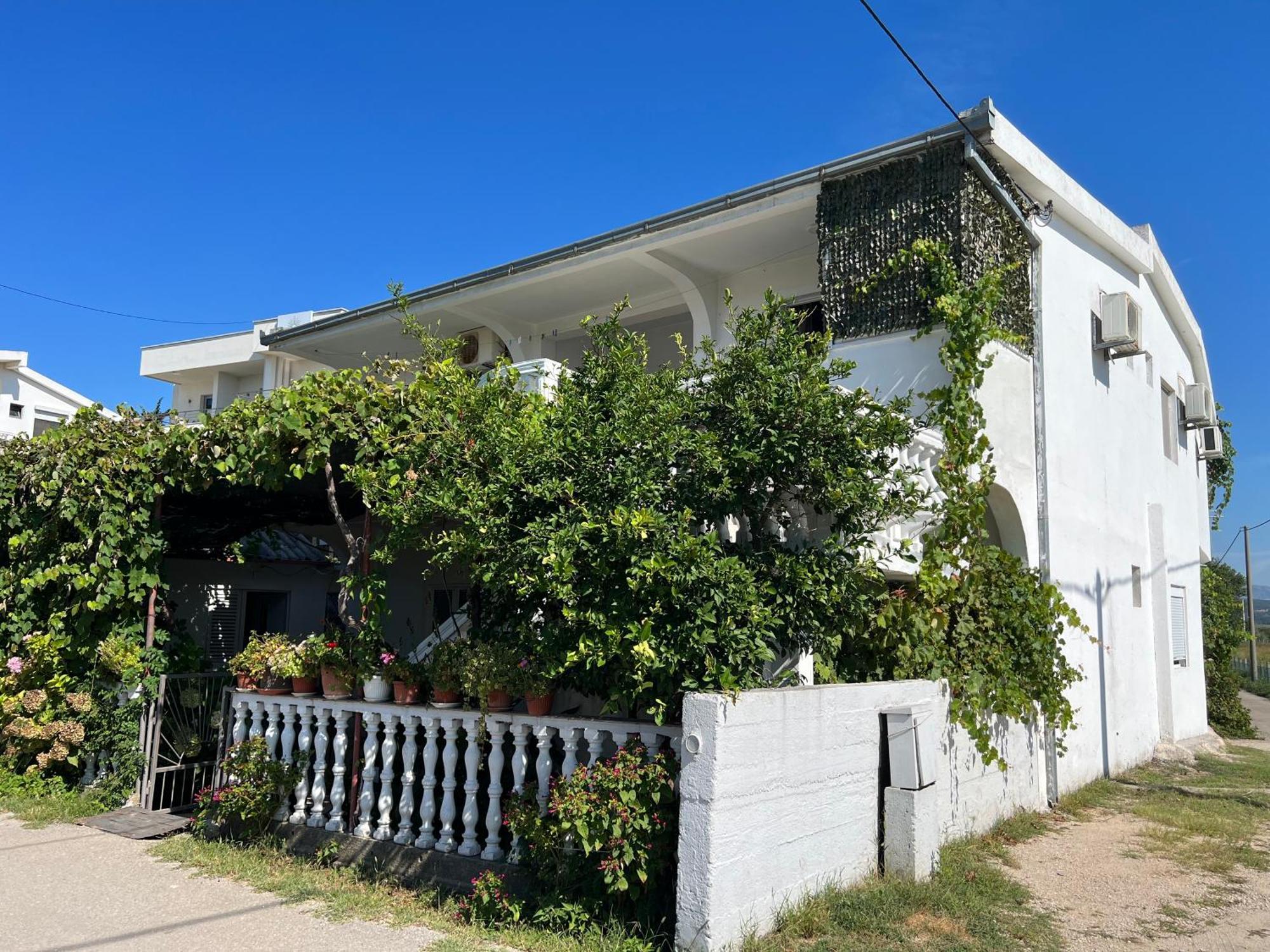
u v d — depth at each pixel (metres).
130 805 7.37
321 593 12.34
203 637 10.80
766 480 5.61
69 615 7.69
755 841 4.62
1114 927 5.51
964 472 7.73
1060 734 9.45
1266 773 12.00
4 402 18.44
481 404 5.85
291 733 6.56
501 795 5.58
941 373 8.16
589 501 5.22
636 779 4.62
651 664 4.67
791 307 5.99
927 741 6.12
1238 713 18.20
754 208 9.68
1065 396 10.20
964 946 4.85
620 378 5.62
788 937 4.68
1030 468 9.30
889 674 6.96
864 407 5.70
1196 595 16.34
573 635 5.12
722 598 4.74
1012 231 9.26
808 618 5.66
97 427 7.61
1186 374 17.16
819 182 9.09
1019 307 9.34
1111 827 8.28
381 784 6.12
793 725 5.00
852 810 5.57
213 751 7.89
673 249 10.84
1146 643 12.62
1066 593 9.73
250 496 8.57
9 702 7.65
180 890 5.44
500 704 5.60
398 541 5.84
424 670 6.12
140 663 7.50
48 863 5.96
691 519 5.20
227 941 4.63
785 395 5.35
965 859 6.46
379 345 15.04
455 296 12.62
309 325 14.65
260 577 11.54
